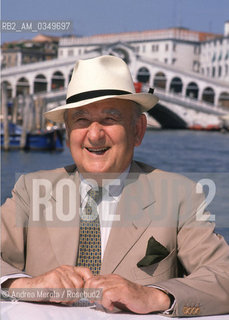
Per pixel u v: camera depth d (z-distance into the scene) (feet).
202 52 316.81
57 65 230.89
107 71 6.11
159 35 306.76
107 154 6.07
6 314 4.89
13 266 6.29
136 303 5.16
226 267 5.82
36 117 101.04
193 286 5.47
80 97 6.05
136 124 6.34
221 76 295.07
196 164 76.95
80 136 6.04
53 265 6.11
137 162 6.55
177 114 214.07
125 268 6.01
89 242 6.12
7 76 230.48
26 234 6.37
